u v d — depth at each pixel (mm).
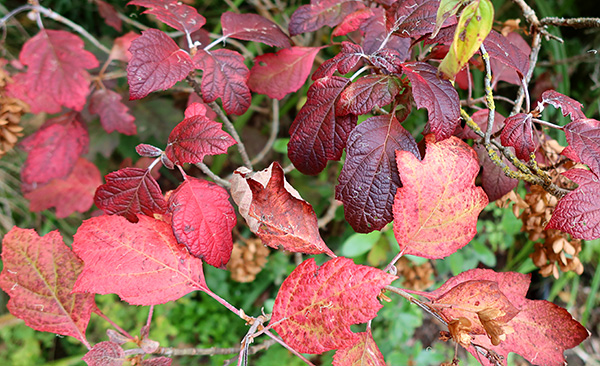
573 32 1292
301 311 438
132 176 482
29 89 704
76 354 1449
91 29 1356
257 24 579
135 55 488
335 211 1137
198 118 473
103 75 818
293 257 1442
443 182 467
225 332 1462
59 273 488
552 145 589
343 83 493
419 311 1282
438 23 424
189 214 467
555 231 585
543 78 797
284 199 473
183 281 469
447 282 483
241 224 1358
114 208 485
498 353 466
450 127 455
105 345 484
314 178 1322
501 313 414
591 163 453
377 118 484
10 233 478
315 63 979
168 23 524
